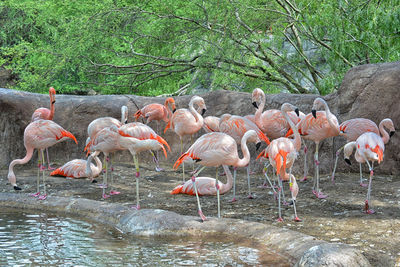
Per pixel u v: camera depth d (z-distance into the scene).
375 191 5.87
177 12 10.73
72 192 6.35
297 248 3.73
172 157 8.93
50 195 6.18
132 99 9.26
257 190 6.35
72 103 9.16
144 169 8.23
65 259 3.78
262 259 3.71
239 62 10.64
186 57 11.16
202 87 12.77
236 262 3.65
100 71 12.20
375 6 8.52
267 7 10.40
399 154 7.02
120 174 7.73
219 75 10.32
